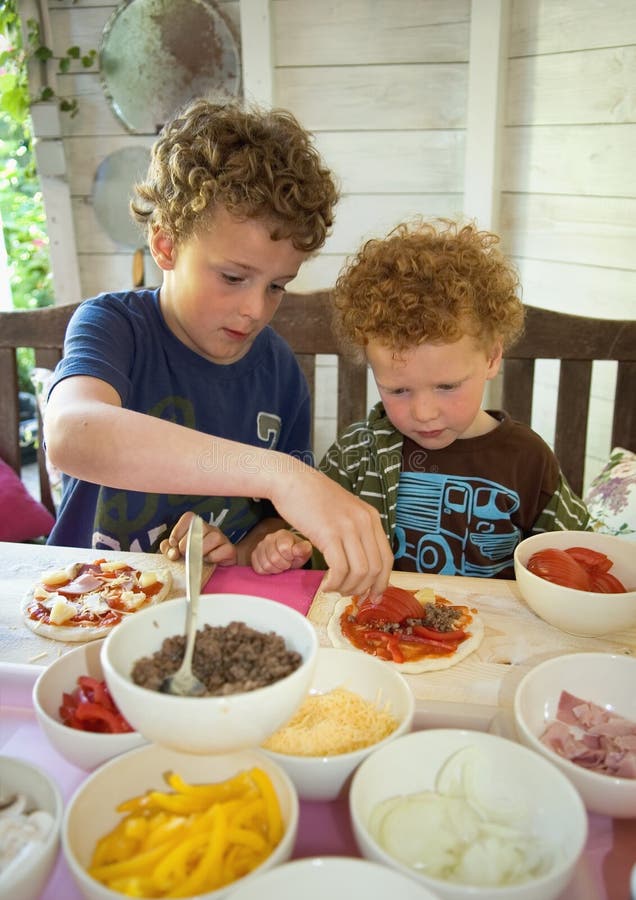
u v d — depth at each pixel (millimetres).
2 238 3332
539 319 1519
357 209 2463
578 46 1981
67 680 681
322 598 905
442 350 1022
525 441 1257
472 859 506
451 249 1108
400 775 580
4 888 449
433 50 2244
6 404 1761
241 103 1231
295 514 755
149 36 2439
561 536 949
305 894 456
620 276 2033
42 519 1882
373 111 2350
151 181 1167
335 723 646
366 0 2234
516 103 2191
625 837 564
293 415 1472
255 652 587
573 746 626
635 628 843
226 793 560
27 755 653
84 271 2791
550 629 841
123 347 1185
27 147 3113
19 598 916
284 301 1574
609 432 2168
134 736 592
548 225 2197
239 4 2340
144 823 524
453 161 2346
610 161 1982
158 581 942
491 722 654
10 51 2508
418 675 757
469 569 1246
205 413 1307
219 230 1011
